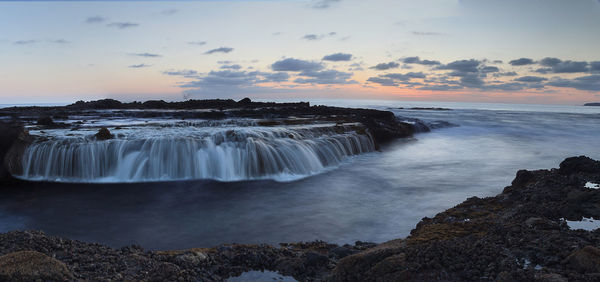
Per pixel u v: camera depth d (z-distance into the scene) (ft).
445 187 45.60
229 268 19.71
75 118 100.63
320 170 59.57
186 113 112.98
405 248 19.04
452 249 18.17
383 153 80.07
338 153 70.13
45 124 73.31
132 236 28.48
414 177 52.75
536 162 66.74
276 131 65.21
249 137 58.65
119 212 35.01
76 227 30.73
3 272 15.24
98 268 18.10
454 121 155.12
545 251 17.48
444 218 28.60
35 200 39.34
